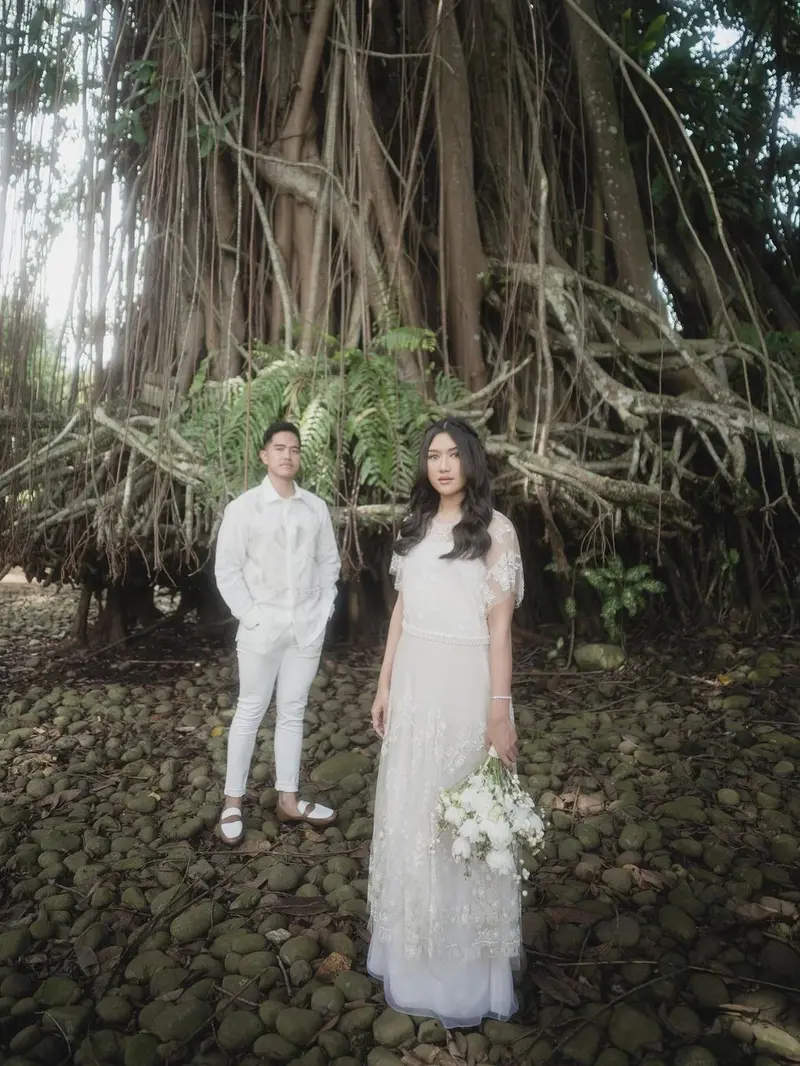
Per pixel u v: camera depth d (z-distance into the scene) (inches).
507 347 219.5
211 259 212.5
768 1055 72.5
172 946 90.7
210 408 188.7
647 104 259.0
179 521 191.6
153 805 127.0
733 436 191.9
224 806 119.4
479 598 76.7
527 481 192.7
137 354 198.2
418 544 79.8
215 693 193.6
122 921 95.3
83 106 175.8
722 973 83.4
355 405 183.6
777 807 123.5
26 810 124.6
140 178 204.7
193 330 213.0
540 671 203.2
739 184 277.7
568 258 237.5
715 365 210.4
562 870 106.3
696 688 182.9
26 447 206.8
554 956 87.7
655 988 80.8
